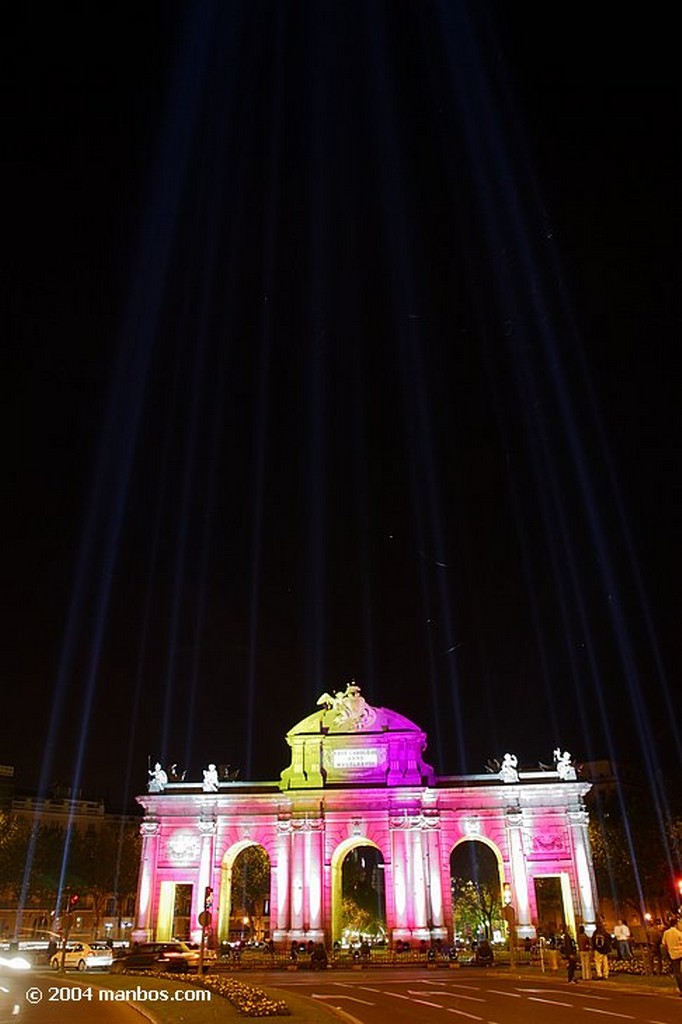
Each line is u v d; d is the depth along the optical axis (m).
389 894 81.69
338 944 81.00
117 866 114.88
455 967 63.88
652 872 88.25
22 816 128.88
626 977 47.47
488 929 120.00
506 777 87.00
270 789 89.56
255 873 119.62
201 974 49.09
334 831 84.88
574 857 83.00
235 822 87.88
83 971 61.22
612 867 95.31
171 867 87.19
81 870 111.94
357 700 90.06
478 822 85.25
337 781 86.69
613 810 105.62
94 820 146.00
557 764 88.56
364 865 174.25
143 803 89.88
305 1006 34.06
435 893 81.75
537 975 51.94
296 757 88.81
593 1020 29.41
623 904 97.31
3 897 111.06
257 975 59.38
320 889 82.38
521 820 84.50
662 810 88.12
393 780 85.69
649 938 54.78
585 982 45.97
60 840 111.56
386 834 84.31
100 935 121.75
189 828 88.44
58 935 105.75
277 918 82.50
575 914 80.94
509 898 82.06
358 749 87.94
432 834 84.00
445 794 85.94
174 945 65.38
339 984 50.06
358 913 148.12
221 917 84.38
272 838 87.00
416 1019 30.77
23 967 64.12
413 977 55.12
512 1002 36.62
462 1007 35.00
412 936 79.06
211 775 90.56
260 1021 28.55
